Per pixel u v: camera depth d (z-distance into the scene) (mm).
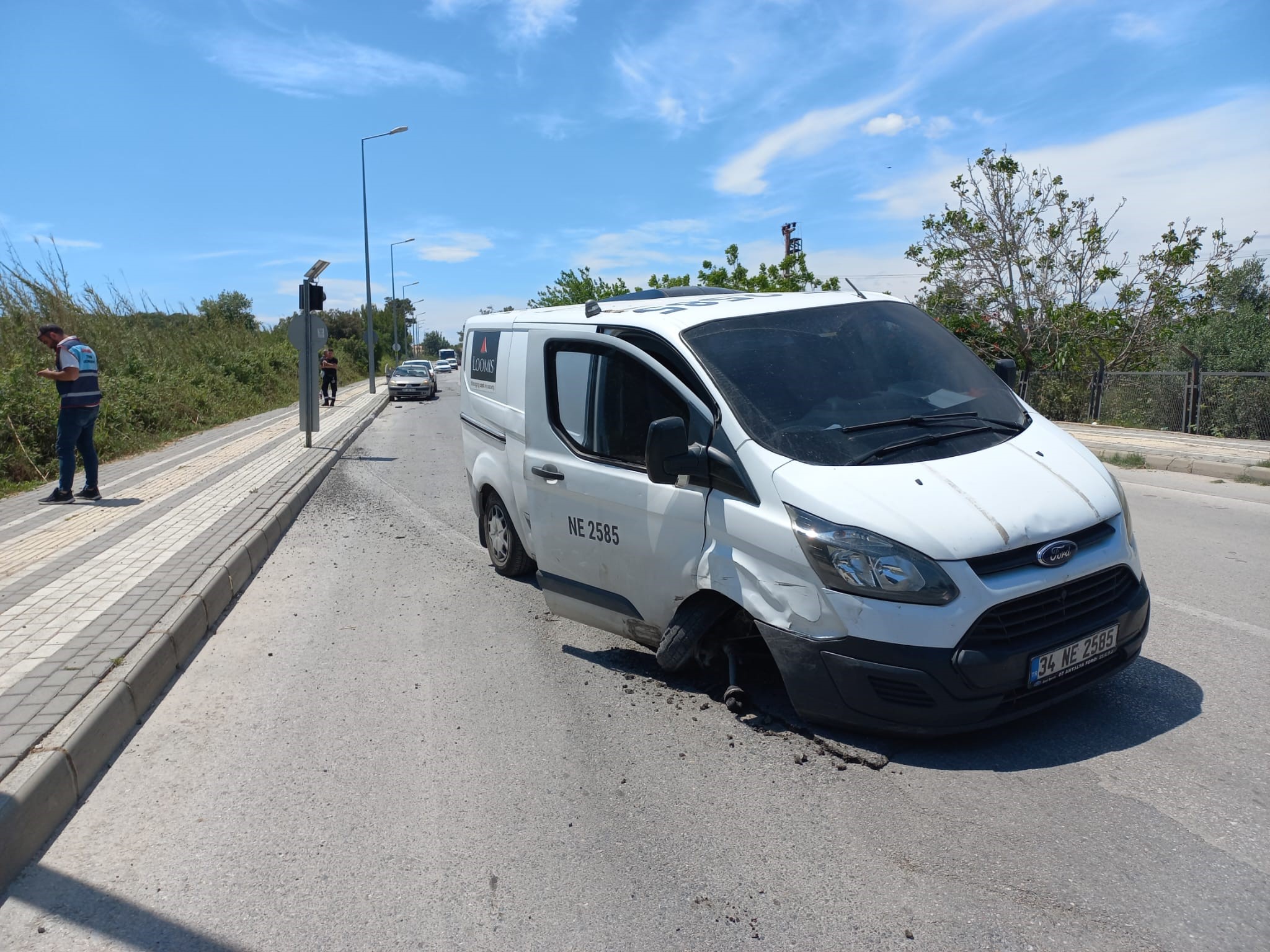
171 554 7141
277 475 12023
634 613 4609
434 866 3090
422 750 4008
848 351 4574
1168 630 5168
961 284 19766
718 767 3713
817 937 2641
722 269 21672
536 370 5305
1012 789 3420
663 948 2625
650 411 4516
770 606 3805
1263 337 16594
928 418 4215
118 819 3479
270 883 3018
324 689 4785
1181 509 8836
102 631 5141
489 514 7113
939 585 3436
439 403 32125
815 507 3676
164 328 26047
